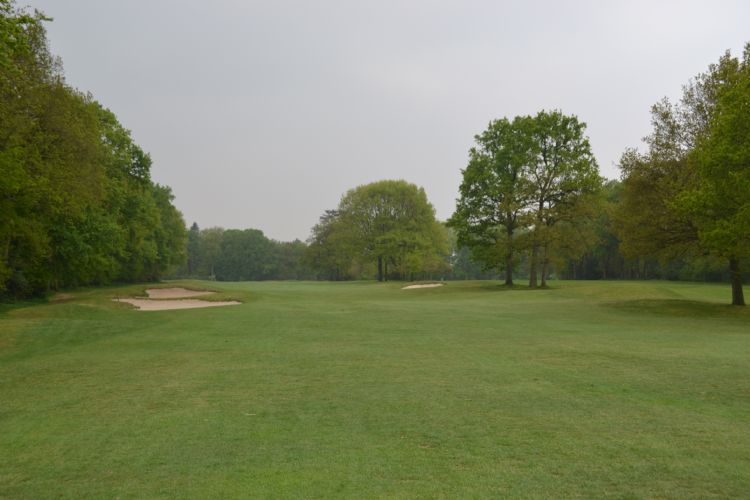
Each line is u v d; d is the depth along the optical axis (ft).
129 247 187.21
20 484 16.98
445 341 50.31
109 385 32.81
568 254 159.33
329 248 359.87
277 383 32.27
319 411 25.49
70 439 21.75
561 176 146.92
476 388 30.04
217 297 120.37
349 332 57.88
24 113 67.77
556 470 17.33
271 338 53.62
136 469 18.08
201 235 526.57
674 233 87.92
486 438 20.84
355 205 262.88
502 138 155.74
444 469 17.54
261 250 479.41
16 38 49.01
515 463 18.01
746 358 39.37
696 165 77.56
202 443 20.80
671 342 48.65
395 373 34.91
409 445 20.11
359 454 19.15
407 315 77.00
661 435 20.99
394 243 245.04
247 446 20.31
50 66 75.82
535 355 41.68
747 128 65.98
